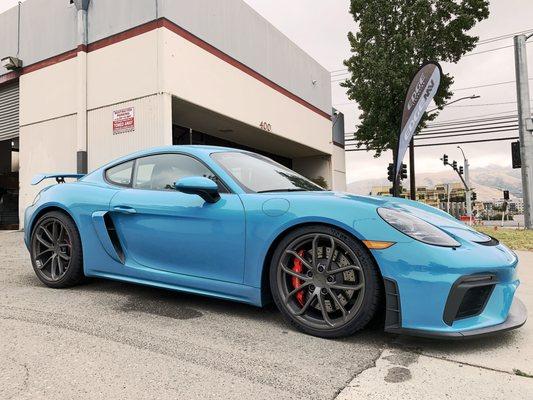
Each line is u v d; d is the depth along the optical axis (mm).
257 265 2502
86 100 10766
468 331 2053
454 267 2057
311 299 2373
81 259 3283
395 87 17312
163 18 9805
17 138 12523
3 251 6000
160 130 9664
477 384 1799
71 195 3371
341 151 23922
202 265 2713
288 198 2486
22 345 2172
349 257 2283
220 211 2637
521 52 13375
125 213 3047
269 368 1936
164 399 1647
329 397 1680
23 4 12250
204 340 2277
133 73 10102
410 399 1667
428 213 2631
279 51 16047
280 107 16016
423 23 17500
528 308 3033
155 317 2662
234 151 3248
